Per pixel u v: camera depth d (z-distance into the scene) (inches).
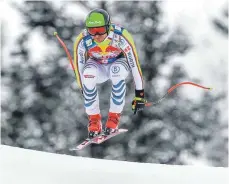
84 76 771.4
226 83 2422.5
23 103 2224.4
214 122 2229.3
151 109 2145.7
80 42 768.3
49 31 2230.6
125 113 2129.7
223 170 944.3
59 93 2212.1
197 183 872.9
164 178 890.1
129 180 871.1
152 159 2156.7
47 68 2223.2
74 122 2206.0
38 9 2230.6
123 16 2191.2
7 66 2255.2
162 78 2201.0
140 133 2137.1
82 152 2215.8
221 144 2247.8
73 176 870.4
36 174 866.8
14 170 877.8
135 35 2180.1
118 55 778.8
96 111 795.4
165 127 2150.6
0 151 976.3
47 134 2230.6
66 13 2250.2
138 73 783.7
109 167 936.3
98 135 792.9
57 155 991.0
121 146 2162.9
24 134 2250.2
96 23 731.4
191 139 2186.3
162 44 2180.1
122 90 780.6
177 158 2174.0
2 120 2256.4
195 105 2220.7
